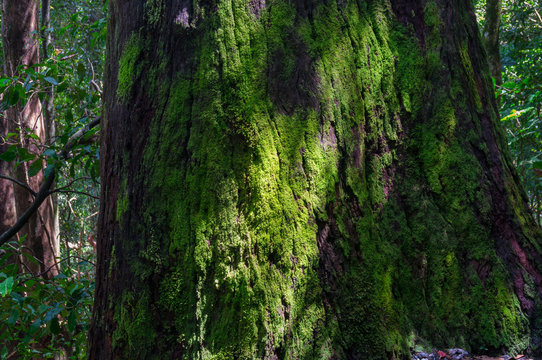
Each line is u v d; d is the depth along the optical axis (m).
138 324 1.59
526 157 5.21
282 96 1.70
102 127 1.92
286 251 1.62
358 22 1.92
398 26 2.03
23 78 3.52
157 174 1.65
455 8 2.16
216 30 1.69
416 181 1.94
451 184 1.95
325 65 1.79
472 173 1.99
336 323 1.66
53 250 5.71
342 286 1.70
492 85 2.38
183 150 1.65
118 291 1.66
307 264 1.64
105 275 1.74
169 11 1.73
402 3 2.06
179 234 1.61
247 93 1.66
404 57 2.00
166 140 1.66
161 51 1.72
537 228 2.16
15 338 3.22
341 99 1.80
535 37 7.21
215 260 1.58
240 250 1.58
